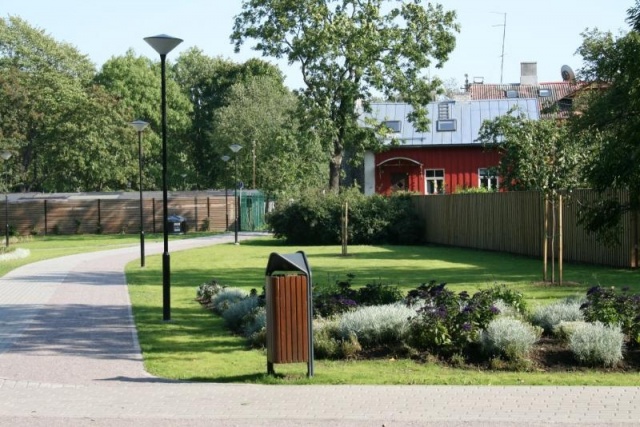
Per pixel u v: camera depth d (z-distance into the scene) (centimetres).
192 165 7831
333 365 983
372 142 4638
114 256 3256
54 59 7094
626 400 773
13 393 841
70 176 6444
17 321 1407
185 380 909
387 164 4978
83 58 7494
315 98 4516
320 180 6138
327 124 4466
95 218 5628
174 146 7556
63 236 5341
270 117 6481
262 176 6238
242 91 6794
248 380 902
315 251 3456
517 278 2020
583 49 3303
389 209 3994
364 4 4534
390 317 1079
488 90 7138
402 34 4525
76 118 6091
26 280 2216
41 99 6066
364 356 1029
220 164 7044
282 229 4053
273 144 6291
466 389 832
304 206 3997
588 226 1702
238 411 746
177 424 702
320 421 702
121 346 1150
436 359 998
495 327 991
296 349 895
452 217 3659
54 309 1573
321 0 4509
